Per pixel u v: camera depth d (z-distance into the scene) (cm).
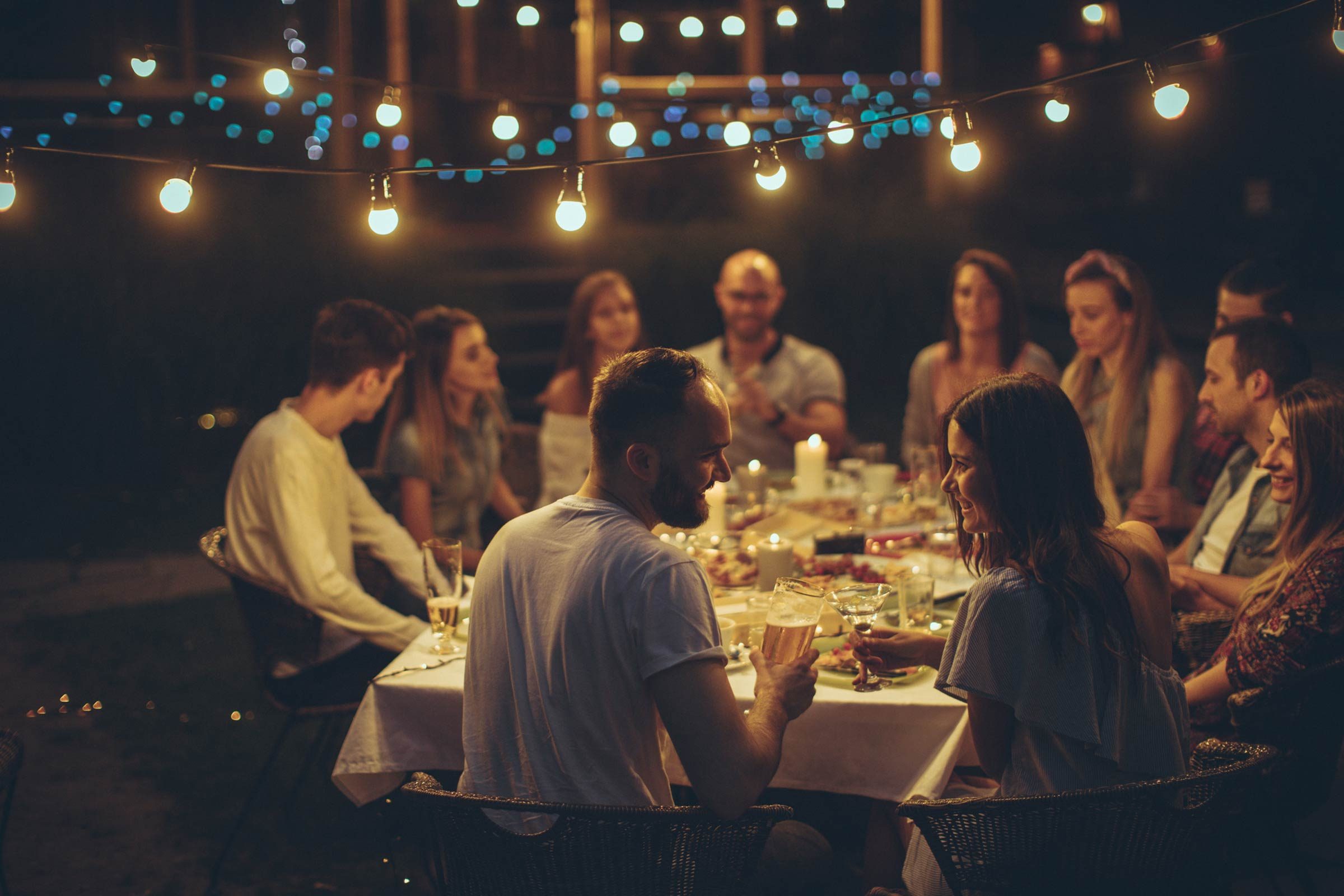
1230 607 279
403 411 367
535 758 169
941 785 208
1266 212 1044
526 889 169
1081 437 184
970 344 416
